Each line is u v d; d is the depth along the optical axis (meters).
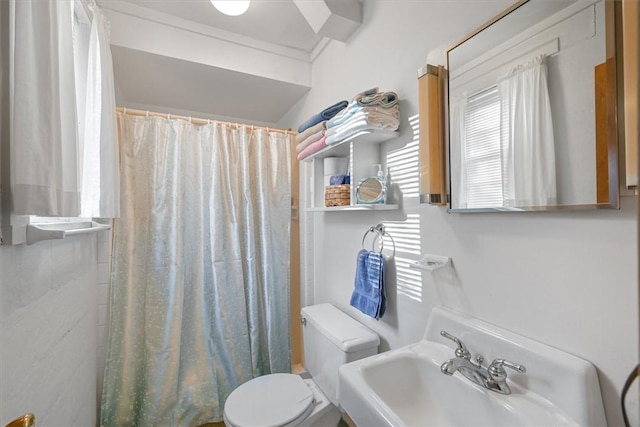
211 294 1.77
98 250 1.54
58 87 0.65
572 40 0.65
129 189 1.59
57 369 0.89
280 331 1.93
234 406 1.26
